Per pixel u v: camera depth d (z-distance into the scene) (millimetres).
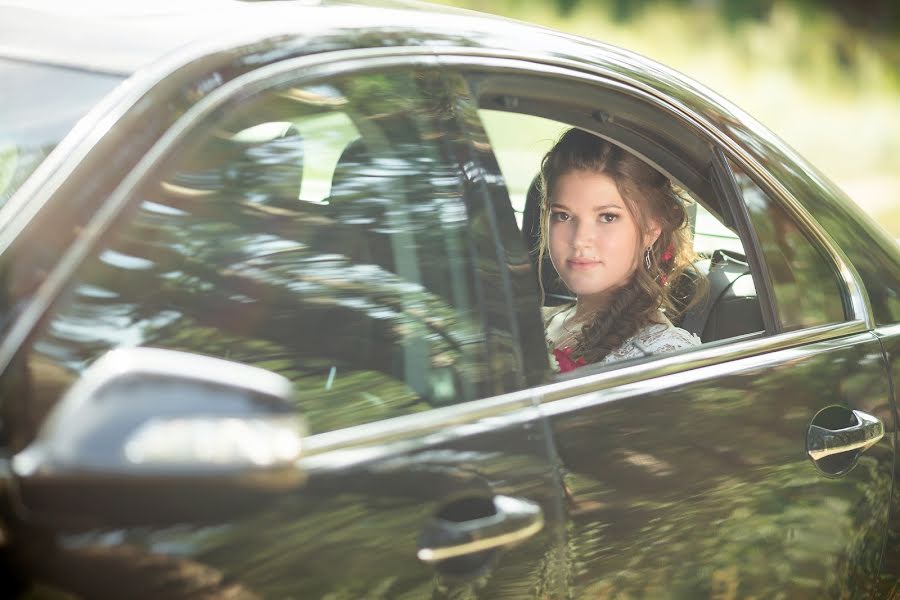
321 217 2291
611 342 3166
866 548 2975
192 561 1832
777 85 19828
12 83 2230
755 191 3062
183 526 1832
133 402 1545
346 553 2008
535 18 19391
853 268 3166
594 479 2389
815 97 19797
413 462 2143
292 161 2275
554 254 3299
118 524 1681
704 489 2582
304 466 2014
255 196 2207
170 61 2189
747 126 3148
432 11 2756
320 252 2262
